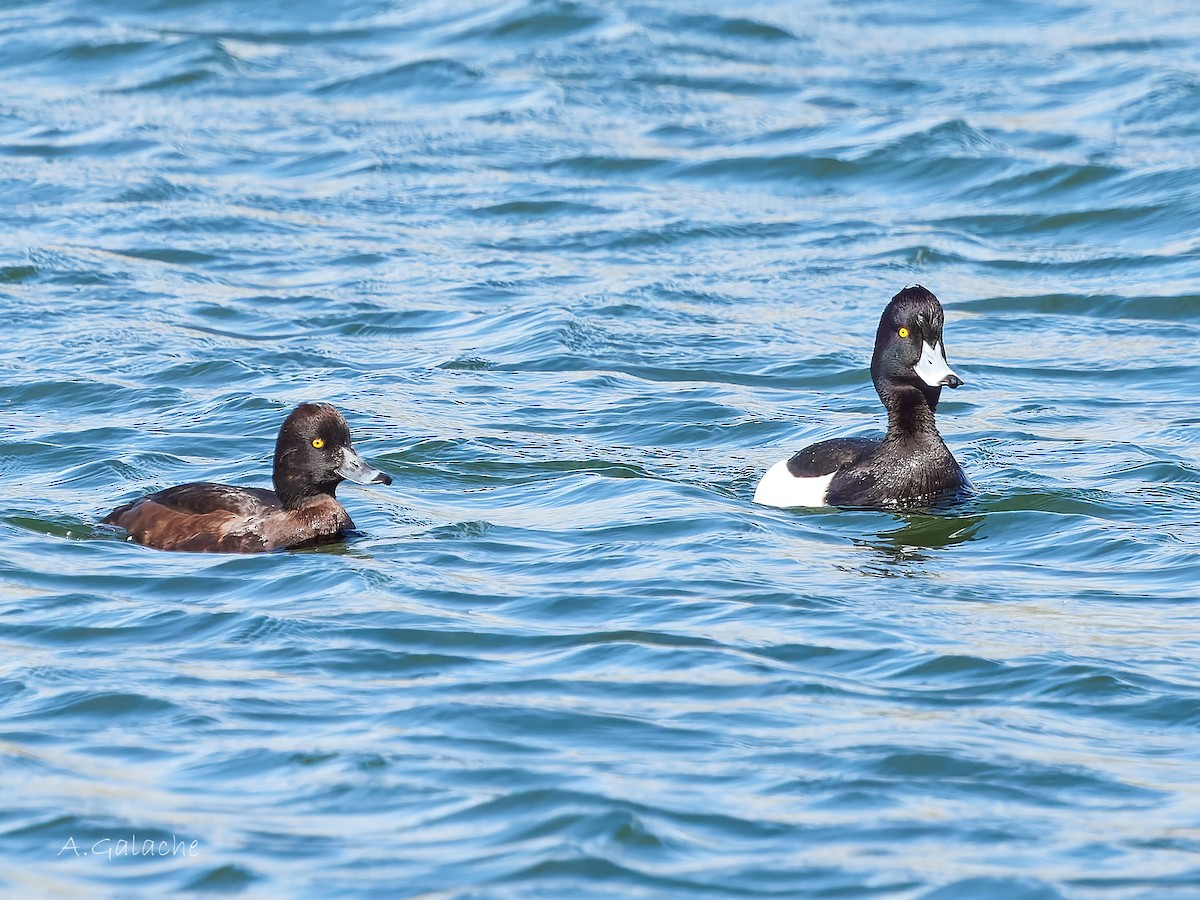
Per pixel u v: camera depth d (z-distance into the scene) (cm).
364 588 1250
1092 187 2808
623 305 2266
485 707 1015
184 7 4172
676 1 4147
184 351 2041
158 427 1734
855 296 2331
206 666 1088
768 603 1217
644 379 1969
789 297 2328
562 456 1659
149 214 2697
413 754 946
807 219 2725
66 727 989
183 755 950
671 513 1452
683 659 1102
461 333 2159
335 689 1049
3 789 906
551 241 2605
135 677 1063
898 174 2934
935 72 3544
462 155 3067
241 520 1378
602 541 1381
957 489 1529
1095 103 3266
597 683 1060
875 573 1311
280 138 3184
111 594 1237
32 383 1892
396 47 3838
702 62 3656
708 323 2202
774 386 1958
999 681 1068
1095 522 1438
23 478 1566
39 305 2242
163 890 807
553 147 3106
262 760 942
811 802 895
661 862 828
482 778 916
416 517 1460
